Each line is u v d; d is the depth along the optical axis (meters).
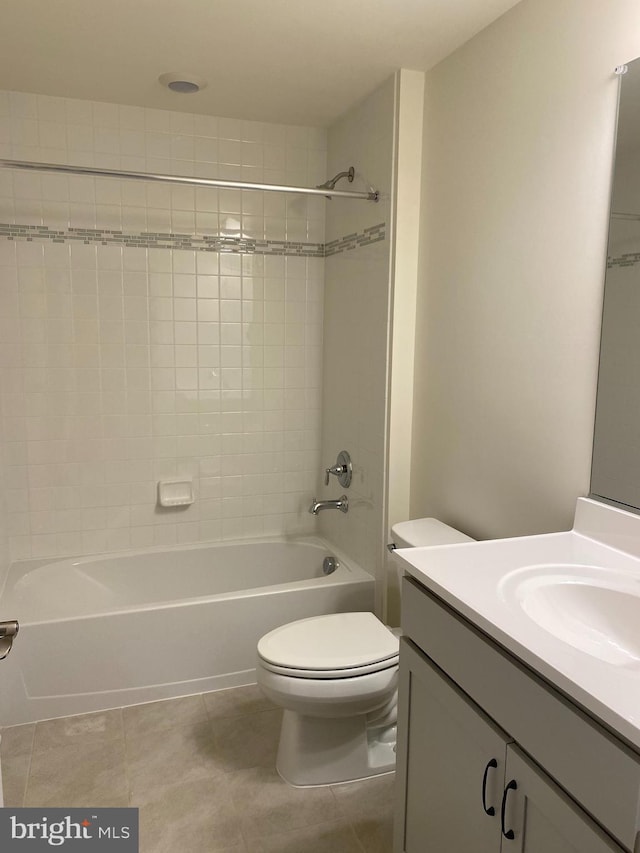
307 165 3.09
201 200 2.94
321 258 3.17
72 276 2.81
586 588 1.38
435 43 2.15
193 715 2.39
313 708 1.90
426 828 1.50
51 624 2.33
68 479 2.92
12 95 2.64
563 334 1.76
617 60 1.56
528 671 1.14
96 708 2.42
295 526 3.32
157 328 2.96
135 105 2.79
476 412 2.16
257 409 3.17
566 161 1.73
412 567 1.47
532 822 1.14
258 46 2.19
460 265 2.22
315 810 1.92
